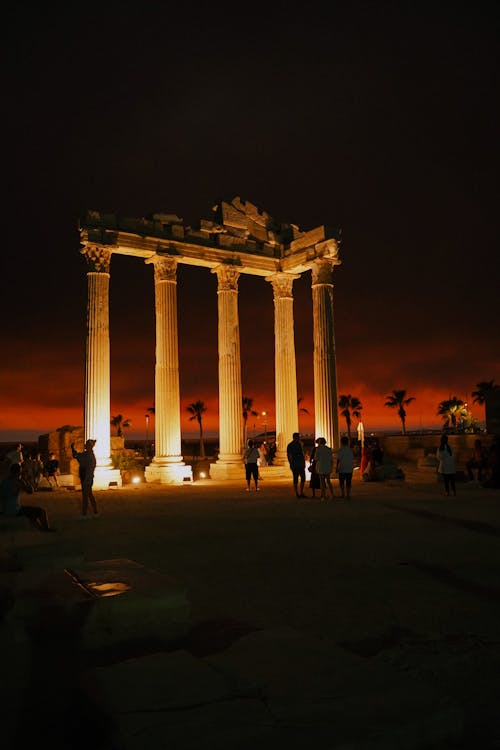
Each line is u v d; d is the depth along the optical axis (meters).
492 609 6.73
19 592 5.97
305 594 7.42
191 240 28.55
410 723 3.37
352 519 14.12
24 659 4.75
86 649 5.16
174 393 27.19
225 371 29.11
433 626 6.12
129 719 3.38
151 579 6.36
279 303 31.67
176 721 3.35
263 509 16.41
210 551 10.30
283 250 31.69
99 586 6.04
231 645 4.98
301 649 4.61
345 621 6.30
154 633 5.58
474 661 5.07
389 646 5.55
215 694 3.72
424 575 8.43
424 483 23.16
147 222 27.30
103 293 25.81
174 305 27.80
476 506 16.41
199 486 24.75
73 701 3.81
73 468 25.92
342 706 3.55
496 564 9.11
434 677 4.73
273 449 34.81
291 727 3.30
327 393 28.11
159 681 3.95
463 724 3.62
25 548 7.79
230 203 30.50
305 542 11.11
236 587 7.79
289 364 31.17
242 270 30.56
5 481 10.98
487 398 37.38
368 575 8.45
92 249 25.77
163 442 26.89
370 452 26.69
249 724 3.31
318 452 18.84
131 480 27.12
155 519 14.56
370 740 3.19
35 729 3.50
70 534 12.18
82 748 3.27
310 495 20.28
